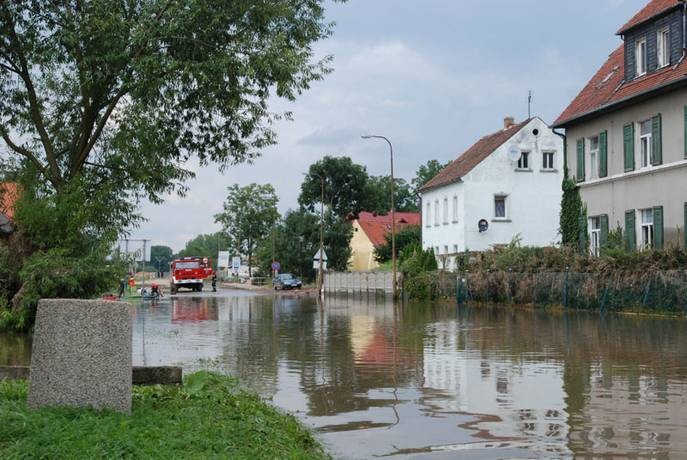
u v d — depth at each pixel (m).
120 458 5.79
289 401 10.47
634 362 13.96
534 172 53.84
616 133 32.34
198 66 15.96
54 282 19.17
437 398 10.54
